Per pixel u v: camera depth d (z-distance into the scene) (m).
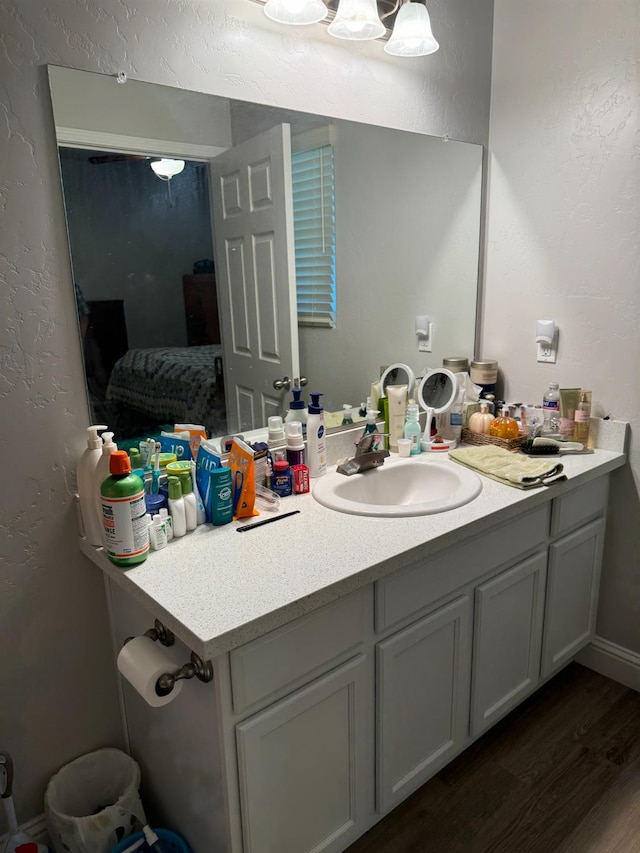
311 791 1.29
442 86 1.94
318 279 1.78
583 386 2.00
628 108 1.75
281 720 1.18
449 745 1.61
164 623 1.10
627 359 1.88
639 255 1.79
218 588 1.15
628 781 1.67
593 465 1.82
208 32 1.43
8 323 1.26
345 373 1.90
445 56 1.93
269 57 1.55
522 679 1.82
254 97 1.54
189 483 1.40
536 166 2.00
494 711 1.73
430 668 1.49
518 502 1.56
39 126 1.24
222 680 1.08
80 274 1.34
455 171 2.04
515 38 1.98
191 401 1.57
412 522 1.43
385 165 1.86
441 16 1.88
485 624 1.61
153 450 1.47
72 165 1.29
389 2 1.67
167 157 1.42
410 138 1.90
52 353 1.33
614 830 1.53
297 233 1.71
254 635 1.06
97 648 1.53
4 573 1.36
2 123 1.19
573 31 1.83
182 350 1.53
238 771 1.15
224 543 1.34
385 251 1.91
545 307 2.05
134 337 1.44
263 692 1.14
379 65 1.78
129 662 1.16
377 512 1.47
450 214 2.07
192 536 1.38
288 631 1.15
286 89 1.60
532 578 1.74
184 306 1.51
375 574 1.24
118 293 1.40
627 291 1.84
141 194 1.40
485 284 2.22
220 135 1.50
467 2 1.94
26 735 1.46
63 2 1.22
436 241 2.05
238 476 1.45
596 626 2.14
